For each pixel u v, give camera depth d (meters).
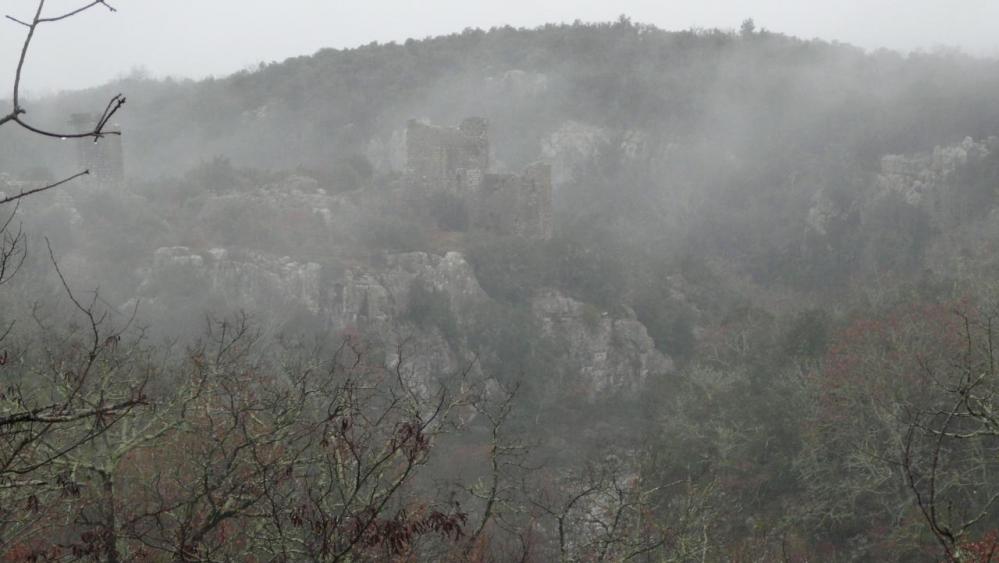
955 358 19.97
